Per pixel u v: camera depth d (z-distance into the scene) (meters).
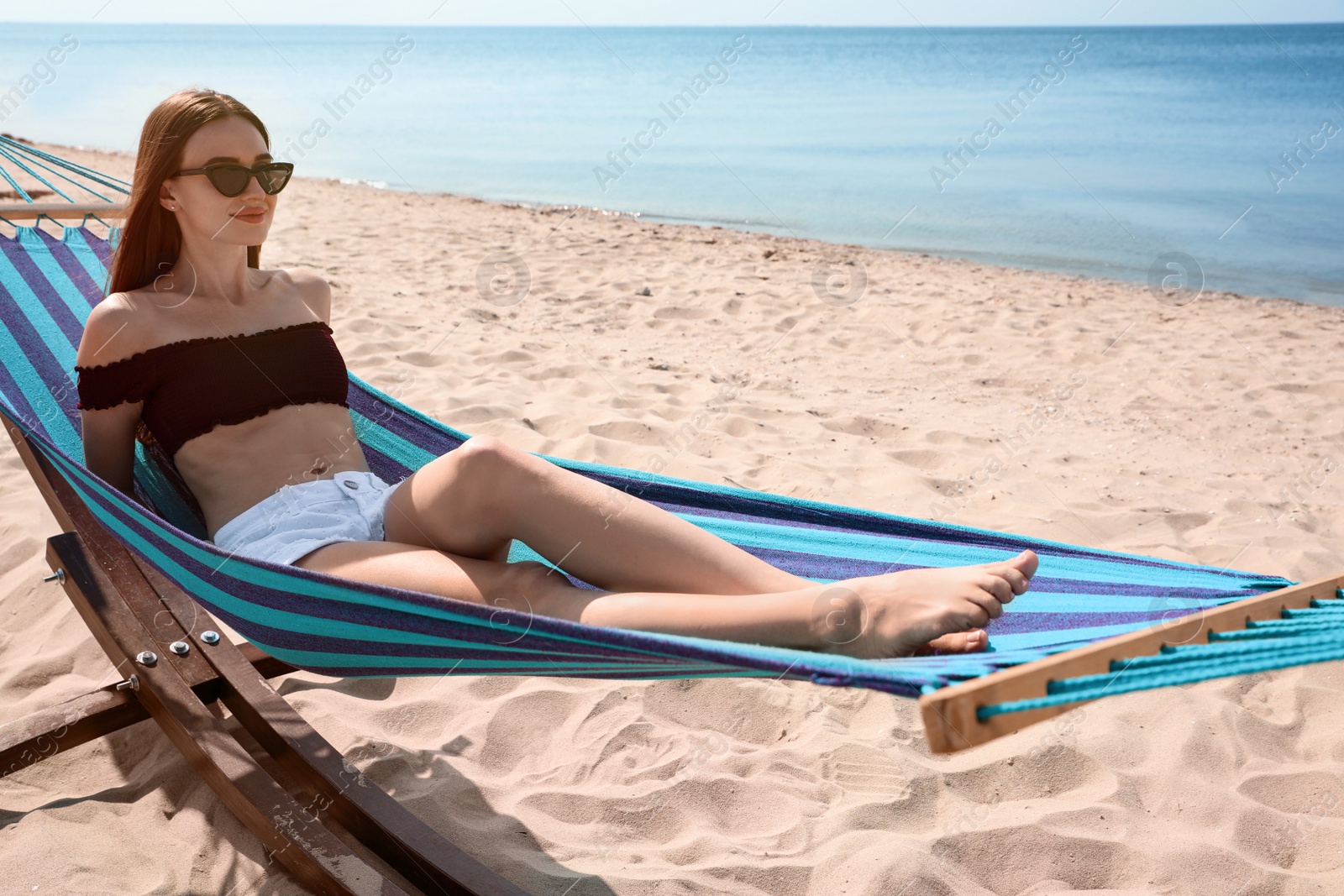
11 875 1.80
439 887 1.77
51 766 2.14
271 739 2.03
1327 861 1.98
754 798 2.11
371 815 1.84
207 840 1.94
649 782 2.14
